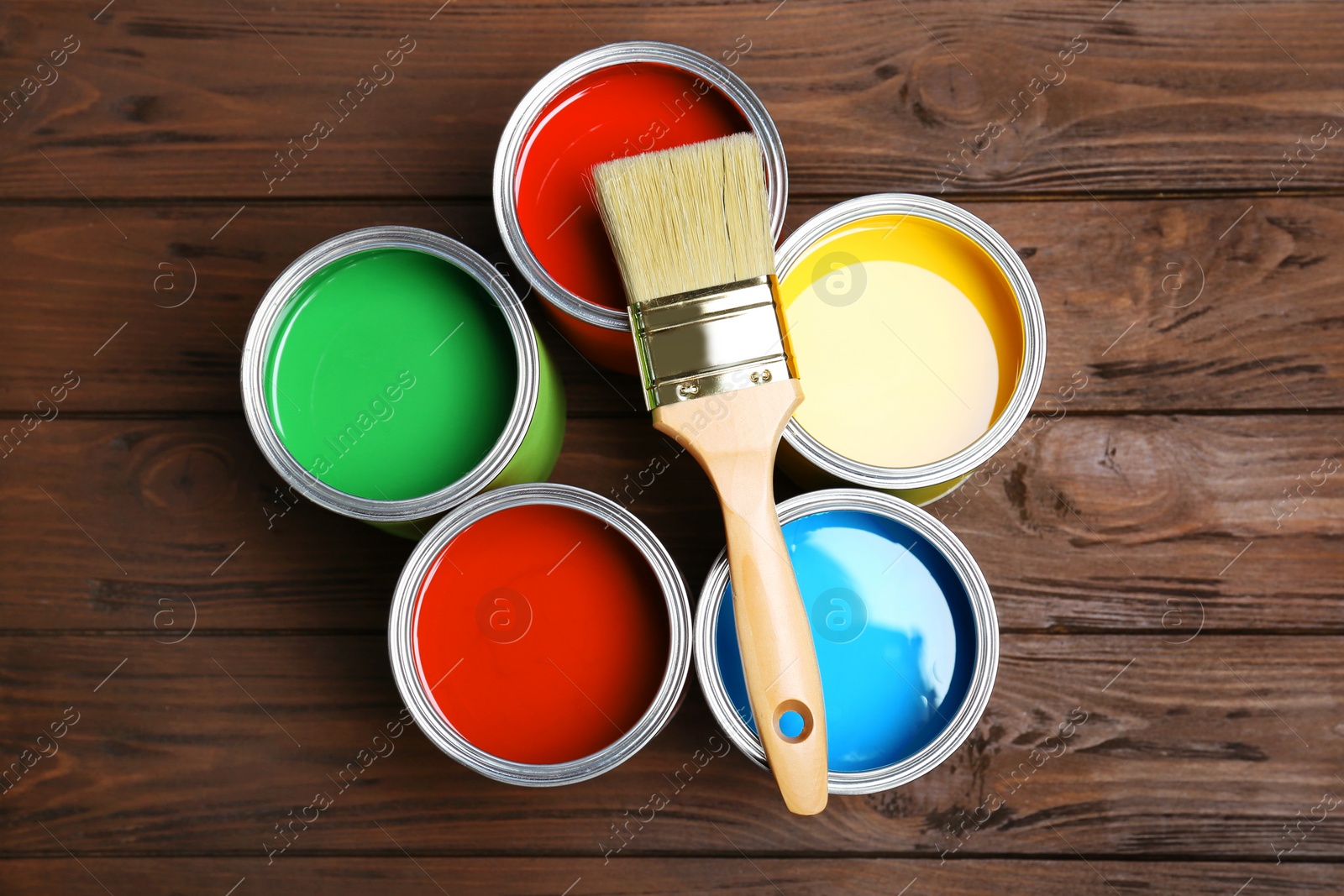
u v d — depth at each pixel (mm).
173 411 1085
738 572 812
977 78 1109
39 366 1087
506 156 908
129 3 1109
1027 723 1062
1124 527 1082
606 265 947
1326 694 1059
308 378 926
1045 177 1105
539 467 998
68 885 1043
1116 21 1106
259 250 1095
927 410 946
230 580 1070
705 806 1049
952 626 939
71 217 1097
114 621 1066
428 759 1057
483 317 940
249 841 1048
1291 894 1035
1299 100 1103
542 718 918
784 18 1107
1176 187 1104
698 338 829
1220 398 1091
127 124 1104
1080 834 1050
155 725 1059
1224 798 1049
